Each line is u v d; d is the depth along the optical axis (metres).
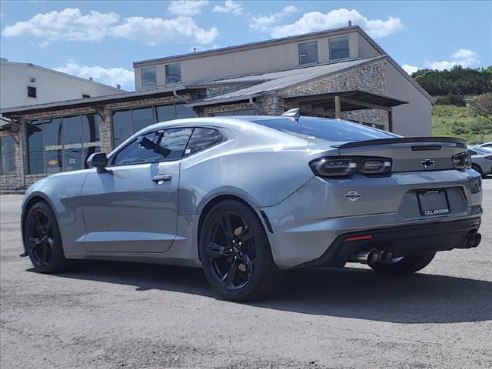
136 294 5.31
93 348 3.89
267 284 4.60
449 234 4.64
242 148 4.88
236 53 34.16
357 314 4.30
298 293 5.02
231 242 4.79
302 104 20.97
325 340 3.74
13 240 9.75
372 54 32.28
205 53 35.16
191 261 5.12
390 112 23.75
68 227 6.22
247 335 3.93
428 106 33.16
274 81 22.42
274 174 4.52
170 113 23.75
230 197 4.78
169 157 5.43
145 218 5.46
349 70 24.48
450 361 3.30
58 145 27.22
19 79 38.56
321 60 31.36
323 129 5.15
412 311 4.32
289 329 4.00
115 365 3.56
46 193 6.43
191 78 35.91
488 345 3.52
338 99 19.41
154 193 5.35
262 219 4.51
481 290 4.87
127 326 4.32
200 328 4.15
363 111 26.08
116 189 5.71
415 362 3.30
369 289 5.09
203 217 4.98
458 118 63.66
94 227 5.97
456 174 4.77
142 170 5.55
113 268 6.72
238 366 3.39
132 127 24.78
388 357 3.39
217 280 4.89
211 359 3.54
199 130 5.32
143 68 37.81
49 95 40.50
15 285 5.96
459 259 6.21
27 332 4.34
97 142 26.02
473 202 4.86
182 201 5.12
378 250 4.28
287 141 4.67
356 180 4.27
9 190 28.58
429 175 4.56
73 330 4.32
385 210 4.30
